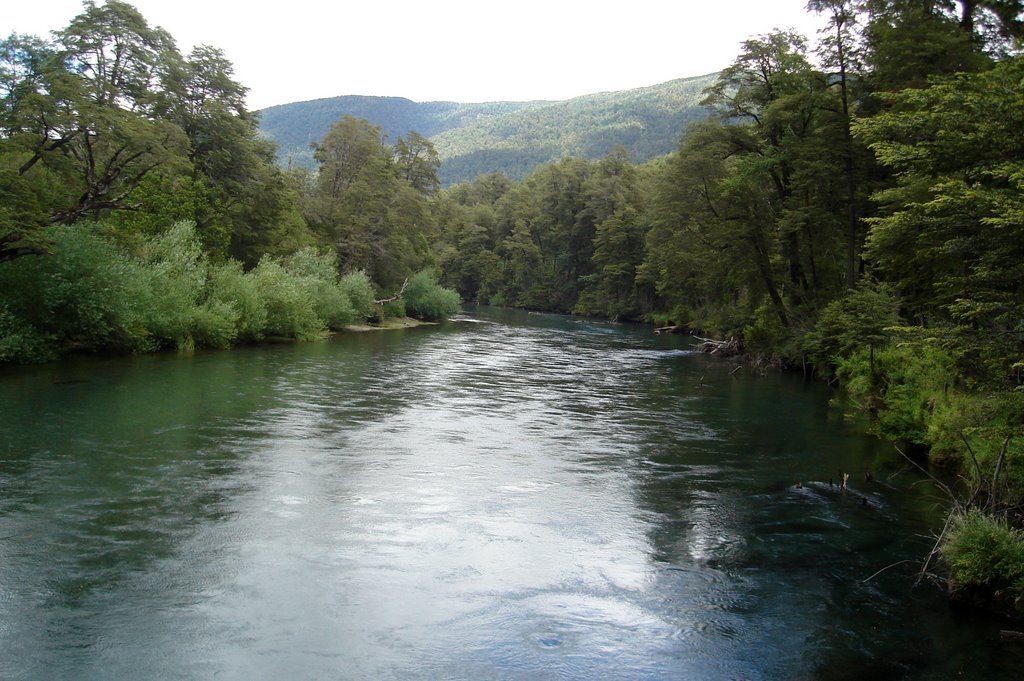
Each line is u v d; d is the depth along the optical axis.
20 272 25.00
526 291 109.94
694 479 14.85
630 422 21.17
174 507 11.22
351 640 7.47
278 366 29.41
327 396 22.69
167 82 37.91
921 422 17.62
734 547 10.94
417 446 16.38
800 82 37.44
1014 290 11.14
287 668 6.86
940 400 17.20
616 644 7.73
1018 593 8.82
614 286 90.38
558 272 106.19
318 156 64.56
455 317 78.06
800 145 34.62
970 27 28.09
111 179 28.72
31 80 27.78
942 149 11.37
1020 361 10.15
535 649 7.51
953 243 11.19
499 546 10.41
